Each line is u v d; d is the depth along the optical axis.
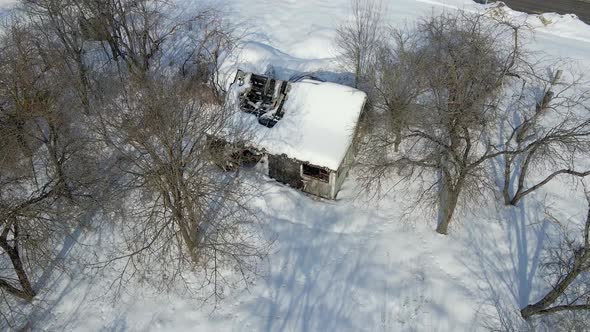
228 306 19.30
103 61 28.67
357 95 22.62
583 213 23.20
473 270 20.69
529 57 30.45
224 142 22.08
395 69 23.22
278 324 18.70
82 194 20.91
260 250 21.05
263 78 23.81
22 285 18.89
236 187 22.58
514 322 18.94
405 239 21.75
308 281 20.14
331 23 34.25
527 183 24.34
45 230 19.23
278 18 35.16
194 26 33.53
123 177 22.38
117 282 20.02
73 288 19.89
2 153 19.72
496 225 22.58
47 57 23.00
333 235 21.91
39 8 29.59
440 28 24.64
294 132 22.38
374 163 21.89
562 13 37.62
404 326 18.72
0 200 17.72
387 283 20.05
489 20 30.03
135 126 16.25
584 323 17.86
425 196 22.42
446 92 22.19
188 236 18.80
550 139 19.11
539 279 20.52
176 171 16.34
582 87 28.75
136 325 18.77
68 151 20.52
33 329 18.69
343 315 19.02
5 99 20.17
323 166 21.62
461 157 20.45
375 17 33.53
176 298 19.53
